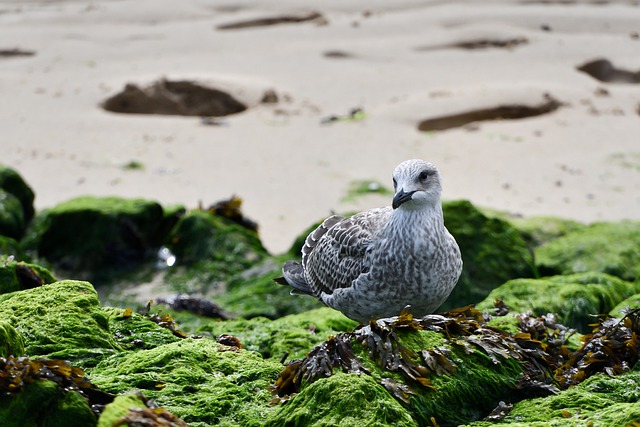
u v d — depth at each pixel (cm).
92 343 823
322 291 1023
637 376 770
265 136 1919
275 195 1703
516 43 2339
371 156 1831
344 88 2123
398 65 2238
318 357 731
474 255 1321
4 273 991
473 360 764
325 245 1012
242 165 1812
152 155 1856
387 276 930
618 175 1762
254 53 2328
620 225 1463
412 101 2036
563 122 1953
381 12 2591
